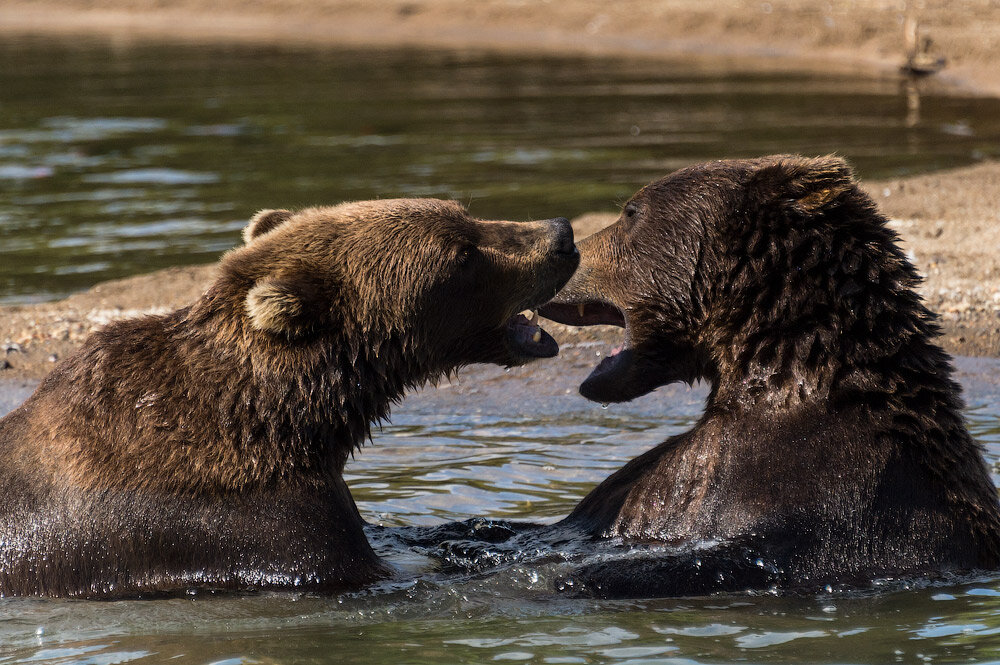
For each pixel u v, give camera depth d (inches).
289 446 375.9
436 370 418.3
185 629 341.1
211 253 927.0
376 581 375.2
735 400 389.4
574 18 2586.1
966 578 362.6
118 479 368.5
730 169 402.9
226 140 1477.6
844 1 2304.4
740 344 391.9
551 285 422.0
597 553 385.7
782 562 365.4
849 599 354.3
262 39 2741.1
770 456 374.3
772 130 1422.2
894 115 1520.7
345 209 405.4
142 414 372.2
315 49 2516.0
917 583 358.6
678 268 407.8
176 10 3235.7
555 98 1760.6
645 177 1154.0
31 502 370.6
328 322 383.9
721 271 396.8
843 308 374.6
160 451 369.7
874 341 372.5
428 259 396.5
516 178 1173.7
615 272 425.1
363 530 419.5
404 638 334.0
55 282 860.0
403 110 1697.8
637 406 621.9
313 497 375.2
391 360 398.3
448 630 339.9
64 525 366.9
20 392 638.5
